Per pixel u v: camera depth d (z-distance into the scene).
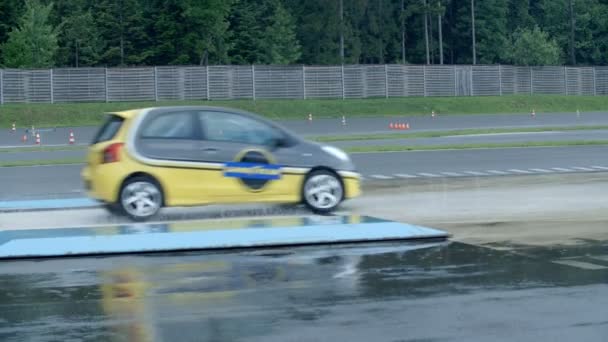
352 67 83.12
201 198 16.94
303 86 81.50
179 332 8.73
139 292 10.60
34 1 86.81
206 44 95.00
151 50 94.25
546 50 109.56
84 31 93.00
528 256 12.80
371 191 22.00
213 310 9.63
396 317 9.26
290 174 17.44
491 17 120.81
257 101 78.38
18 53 83.19
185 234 14.45
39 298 10.35
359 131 61.06
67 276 11.65
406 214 17.62
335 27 106.62
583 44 124.00
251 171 17.16
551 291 10.45
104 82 74.94
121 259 12.88
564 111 86.69
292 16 106.06
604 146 38.16
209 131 17.12
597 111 87.62
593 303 9.84
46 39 84.00
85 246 13.52
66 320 9.26
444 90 87.38
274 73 80.31
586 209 18.06
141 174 16.67
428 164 30.50
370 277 11.34
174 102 76.69
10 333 8.76
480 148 37.75
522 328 8.82
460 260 12.51
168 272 11.82
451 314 9.38
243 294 10.41
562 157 32.81
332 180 17.72
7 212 18.39
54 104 72.50
